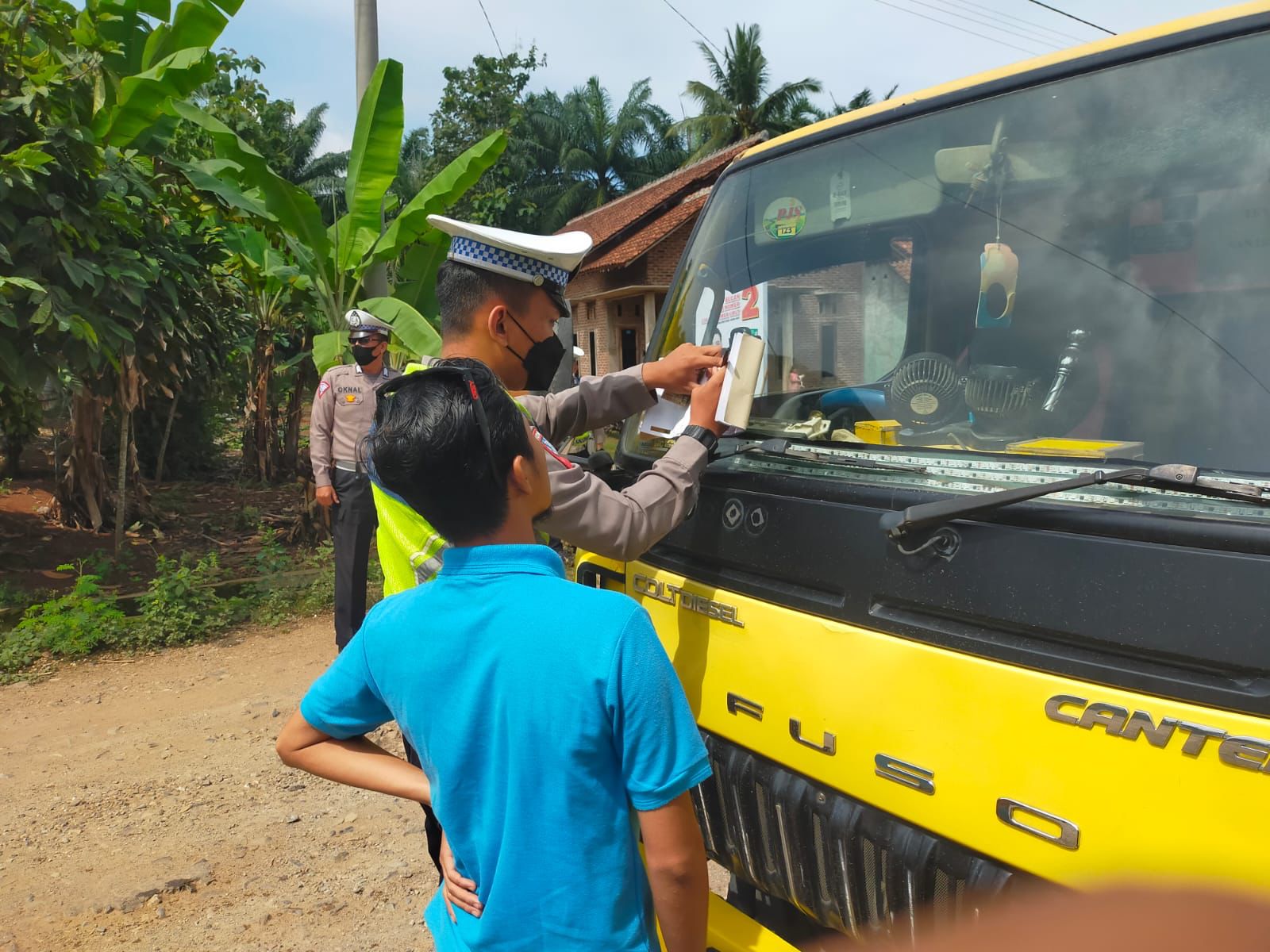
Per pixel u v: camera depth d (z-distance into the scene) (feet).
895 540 5.70
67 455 31.89
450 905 4.98
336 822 12.82
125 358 22.48
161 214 23.80
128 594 23.09
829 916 6.25
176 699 17.34
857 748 5.78
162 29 24.61
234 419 53.47
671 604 7.25
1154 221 6.07
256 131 42.37
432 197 25.14
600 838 4.50
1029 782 5.00
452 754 4.60
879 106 8.00
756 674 6.46
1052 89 6.74
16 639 19.52
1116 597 4.83
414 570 6.15
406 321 23.54
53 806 13.28
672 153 140.87
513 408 4.72
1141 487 5.01
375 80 25.02
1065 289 6.48
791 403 8.00
